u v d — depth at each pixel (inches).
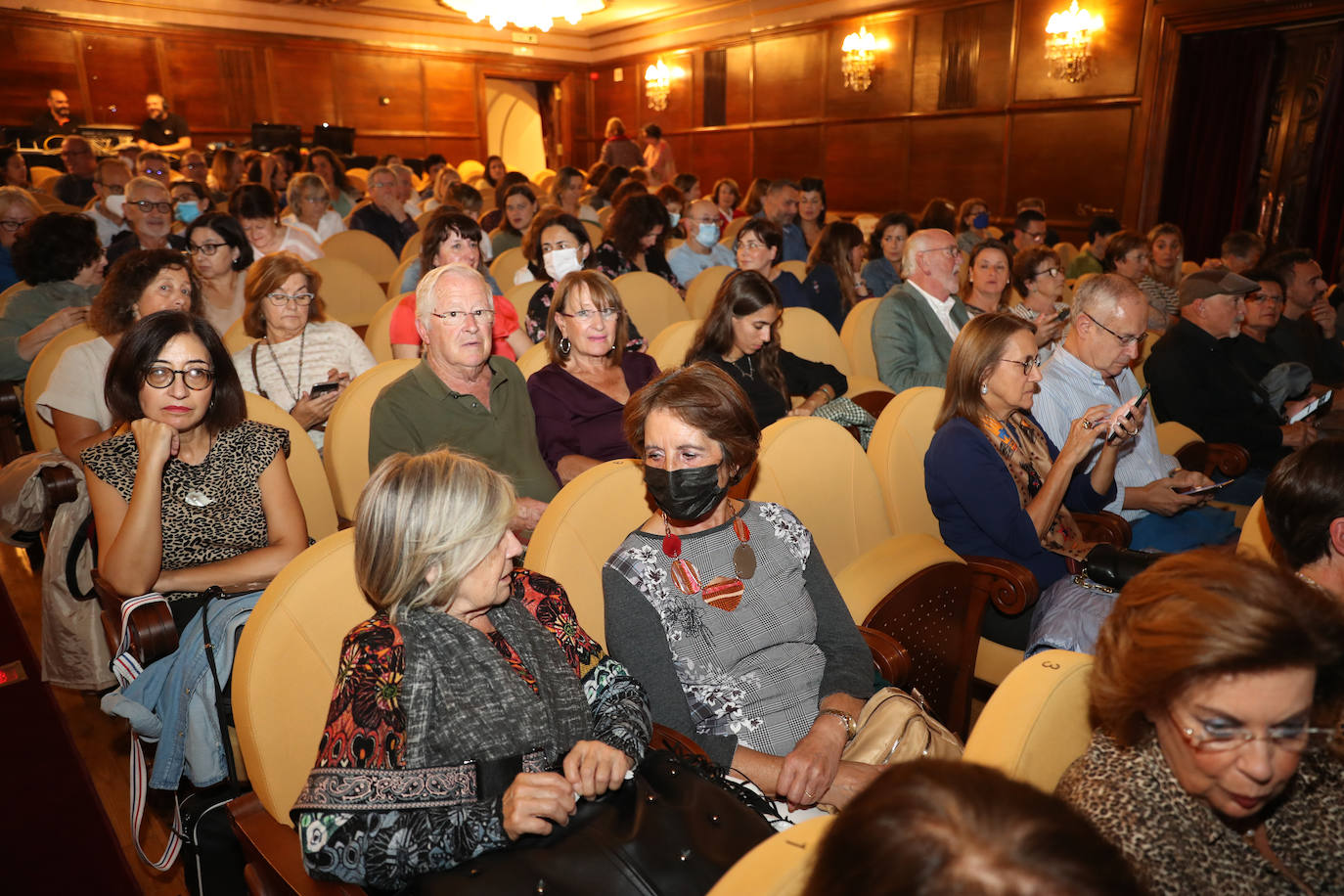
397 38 569.3
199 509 80.4
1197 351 142.5
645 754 58.2
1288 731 35.9
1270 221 332.2
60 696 110.0
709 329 127.6
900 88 445.7
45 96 473.4
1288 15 308.3
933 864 23.9
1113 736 41.0
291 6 526.9
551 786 50.5
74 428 103.6
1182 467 136.8
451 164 607.5
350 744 49.4
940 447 95.0
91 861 83.0
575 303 109.4
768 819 58.4
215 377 80.5
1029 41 388.2
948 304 164.7
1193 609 36.8
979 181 419.5
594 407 112.0
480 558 52.9
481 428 102.0
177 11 498.6
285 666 57.5
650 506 79.0
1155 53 345.7
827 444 91.4
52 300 145.3
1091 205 377.1
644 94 599.5
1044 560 93.7
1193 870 38.1
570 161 650.8
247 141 509.4
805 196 310.2
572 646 62.3
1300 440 138.8
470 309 96.4
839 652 71.3
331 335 123.6
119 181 248.2
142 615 69.8
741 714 66.9
